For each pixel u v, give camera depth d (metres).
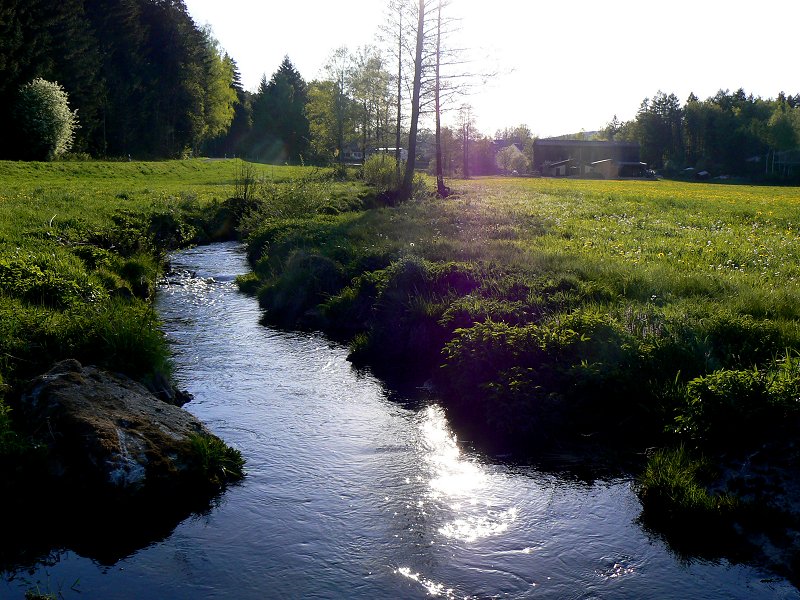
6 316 8.75
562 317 9.61
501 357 8.76
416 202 32.44
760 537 5.56
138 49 78.75
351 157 94.12
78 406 6.91
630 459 7.17
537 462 7.24
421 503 6.38
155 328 10.81
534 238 18.31
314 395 9.21
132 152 78.75
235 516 6.16
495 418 7.93
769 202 37.91
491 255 14.69
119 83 75.50
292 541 5.77
